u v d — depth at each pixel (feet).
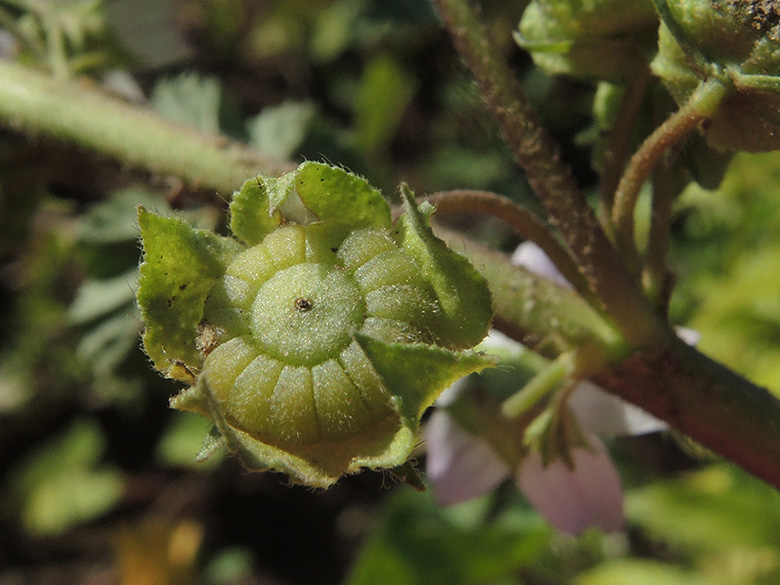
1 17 0.31
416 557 0.45
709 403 0.23
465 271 0.20
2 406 0.77
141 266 0.20
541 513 0.29
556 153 0.23
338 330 0.20
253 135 0.40
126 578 0.64
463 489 0.29
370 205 0.21
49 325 0.70
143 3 0.39
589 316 0.24
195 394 0.19
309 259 0.21
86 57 0.32
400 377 0.19
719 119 0.22
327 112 0.76
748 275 0.47
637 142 0.25
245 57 0.76
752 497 0.43
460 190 0.23
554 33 0.23
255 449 0.20
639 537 0.56
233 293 0.20
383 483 0.20
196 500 0.81
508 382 0.29
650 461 0.51
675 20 0.21
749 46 0.21
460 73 0.27
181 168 0.27
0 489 0.78
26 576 0.79
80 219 0.42
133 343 0.38
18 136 0.33
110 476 0.77
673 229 0.51
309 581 0.79
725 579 0.46
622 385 0.24
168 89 0.39
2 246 0.36
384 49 0.64
